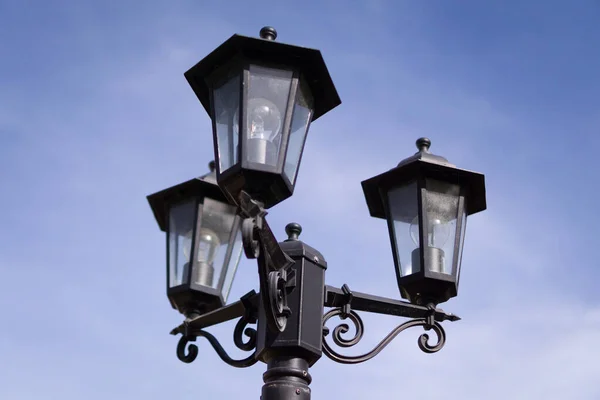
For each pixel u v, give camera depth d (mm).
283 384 4543
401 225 5598
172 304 5852
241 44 4410
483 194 5664
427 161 5566
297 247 4914
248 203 3828
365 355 5004
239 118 4293
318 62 4484
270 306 4195
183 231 6000
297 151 4477
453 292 5398
